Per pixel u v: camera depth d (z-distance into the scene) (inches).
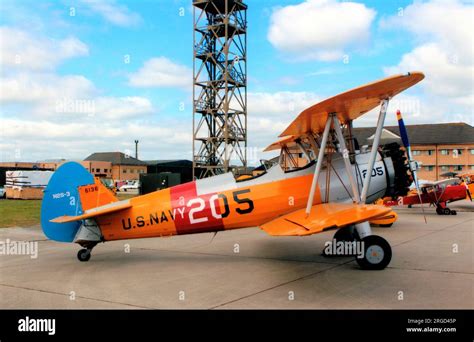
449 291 238.5
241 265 325.4
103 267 322.7
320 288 249.4
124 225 336.5
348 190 330.0
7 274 297.7
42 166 2431.1
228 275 289.4
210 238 494.0
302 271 299.4
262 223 329.4
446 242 436.5
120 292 246.2
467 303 215.5
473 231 532.7
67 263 340.5
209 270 307.7
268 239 479.5
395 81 241.4
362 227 303.4
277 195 327.0
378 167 339.6
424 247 402.3
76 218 311.3
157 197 337.4
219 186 333.7
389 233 514.3
